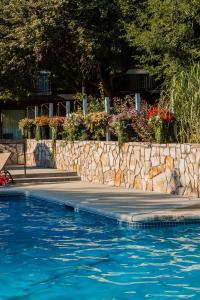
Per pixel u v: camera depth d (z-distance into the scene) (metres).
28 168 22.59
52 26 28.89
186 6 22.80
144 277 8.09
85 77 32.59
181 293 7.40
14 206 14.80
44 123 24.02
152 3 24.11
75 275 8.27
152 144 15.78
